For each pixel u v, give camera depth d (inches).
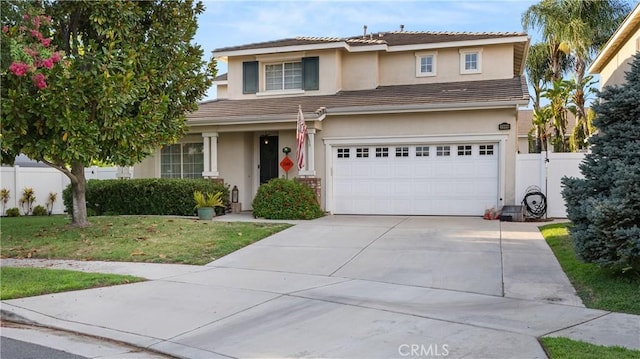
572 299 265.4
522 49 764.0
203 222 542.3
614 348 190.4
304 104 685.3
